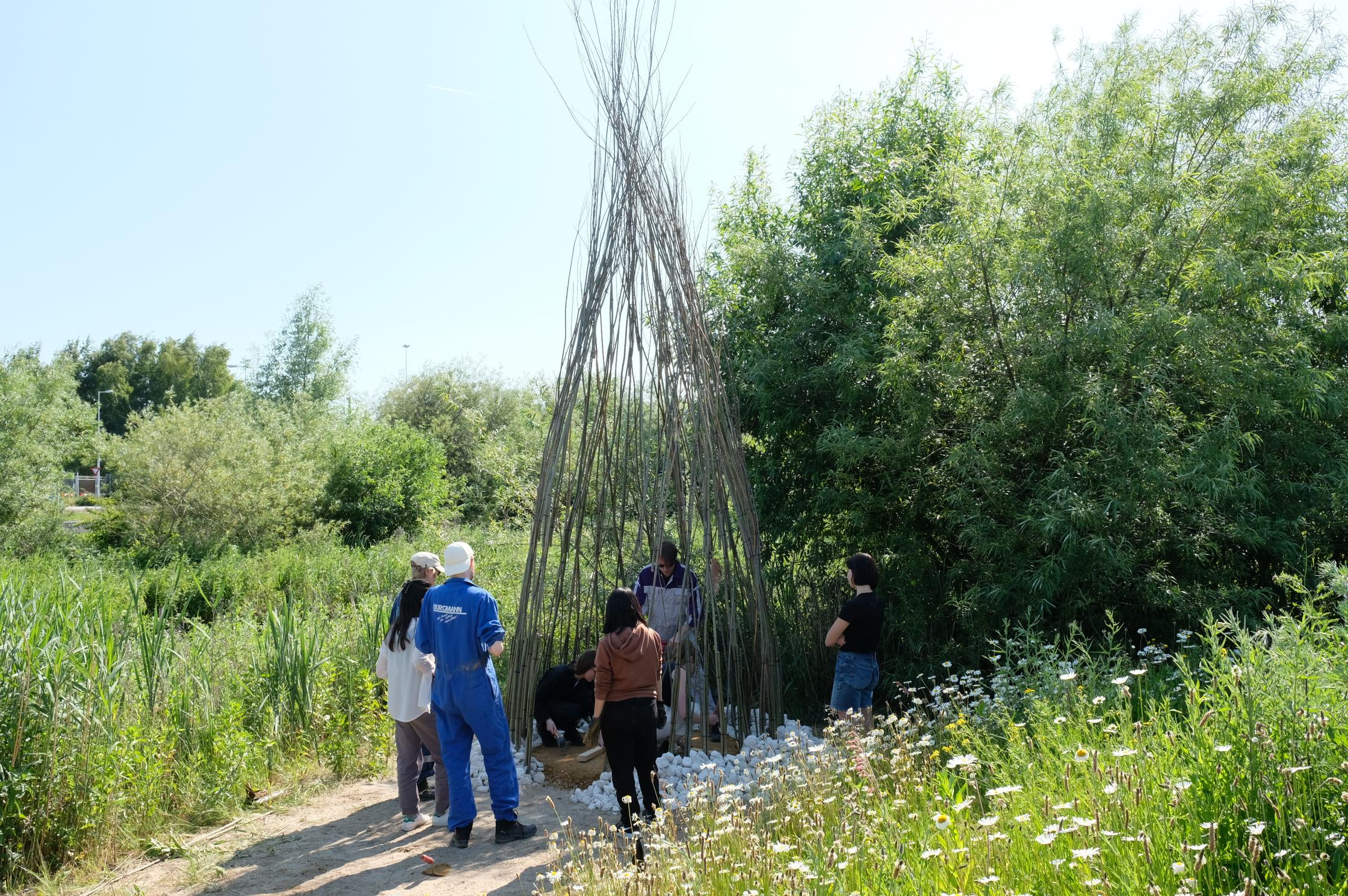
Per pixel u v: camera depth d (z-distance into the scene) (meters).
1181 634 5.26
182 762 5.88
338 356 39.34
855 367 7.21
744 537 6.88
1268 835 2.85
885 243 8.27
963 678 6.45
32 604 5.68
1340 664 3.48
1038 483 6.41
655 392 6.65
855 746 4.53
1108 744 3.85
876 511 7.59
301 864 4.86
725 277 9.23
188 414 19.97
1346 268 6.16
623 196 6.67
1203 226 6.34
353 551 18.34
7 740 4.76
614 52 6.75
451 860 4.86
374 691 7.11
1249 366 5.93
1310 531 6.53
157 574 13.82
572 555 7.88
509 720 6.66
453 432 29.73
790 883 3.17
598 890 3.70
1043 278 6.18
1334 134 6.98
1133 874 2.71
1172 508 6.25
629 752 4.82
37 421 19.66
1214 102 6.58
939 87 8.95
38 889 4.53
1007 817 3.49
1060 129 6.86
